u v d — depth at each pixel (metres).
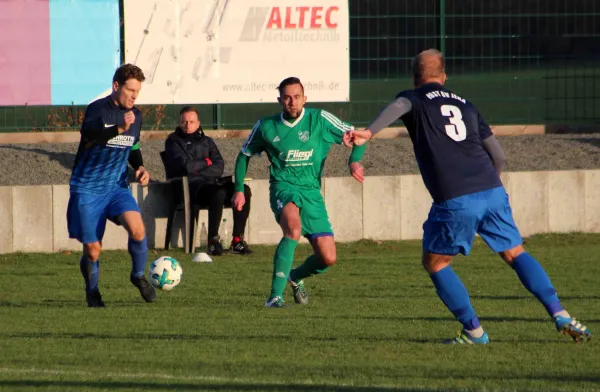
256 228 39.75
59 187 37.81
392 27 51.53
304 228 25.72
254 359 18.39
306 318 23.56
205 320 23.25
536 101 53.25
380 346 19.61
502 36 52.69
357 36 51.22
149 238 38.97
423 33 51.91
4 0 46.22
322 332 21.45
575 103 53.50
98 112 24.64
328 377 16.73
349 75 49.72
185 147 38.38
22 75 46.59
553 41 53.22
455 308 19.64
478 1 52.38
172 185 38.44
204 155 38.53
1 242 37.31
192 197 37.88
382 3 51.66
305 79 49.25
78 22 46.97
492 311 24.72
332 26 49.34
